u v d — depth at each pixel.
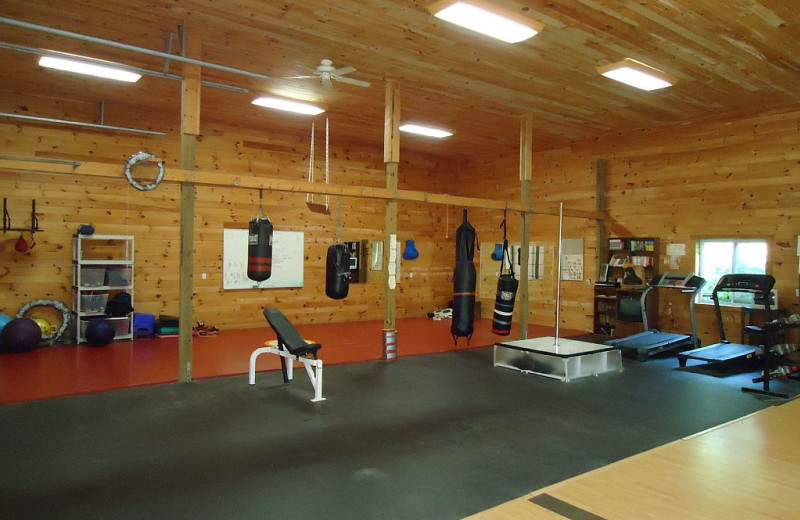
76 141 8.10
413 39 5.53
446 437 4.33
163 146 8.80
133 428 4.39
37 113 7.81
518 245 11.27
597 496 2.71
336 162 10.87
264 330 9.53
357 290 11.20
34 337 7.15
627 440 4.32
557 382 6.21
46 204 7.93
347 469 3.66
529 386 6.01
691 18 4.84
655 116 8.35
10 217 7.68
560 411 5.09
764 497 2.71
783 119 7.52
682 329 8.61
